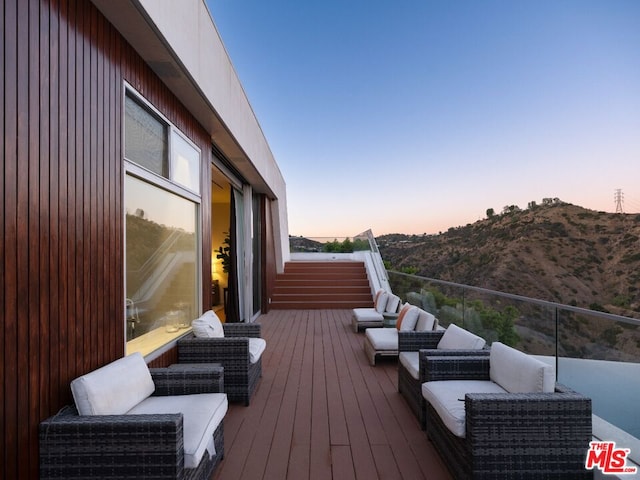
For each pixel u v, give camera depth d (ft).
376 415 11.05
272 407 11.68
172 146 12.17
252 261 29.27
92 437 5.84
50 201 6.34
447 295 18.29
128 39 9.11
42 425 5.88
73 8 7.07
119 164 8.87
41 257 6.11
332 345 20.11
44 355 6.13
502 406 6.88
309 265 40.42
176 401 8.11
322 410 11.44
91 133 7.66
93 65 7.75
